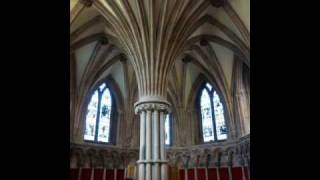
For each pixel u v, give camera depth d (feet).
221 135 86.74
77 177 79.41
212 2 66.44
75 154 81.10
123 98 92.58
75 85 84.28
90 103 87.51
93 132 86.02
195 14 67.21
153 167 56.18
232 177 80.79
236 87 84.28
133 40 64.54
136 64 63.98
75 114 82.64
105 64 86.69
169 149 88.79
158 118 59.41
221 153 84.79
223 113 87.51
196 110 92.58
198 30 76.23
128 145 88.28
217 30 75.77
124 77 91.20
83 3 65.57
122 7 63.57
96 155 84.07
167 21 63.41
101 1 65.67
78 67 84.12
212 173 84.07
